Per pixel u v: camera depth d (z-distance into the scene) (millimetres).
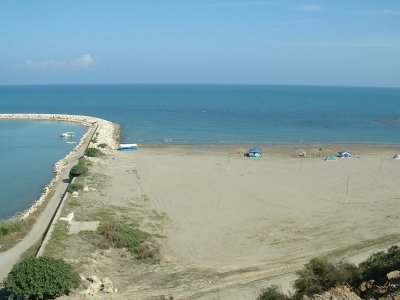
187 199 52812
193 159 76938
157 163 72500
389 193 56531
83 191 53812
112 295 28469
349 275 26703
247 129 123312
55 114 156750
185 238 41062
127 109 188750
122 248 37094
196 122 139125
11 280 26797
